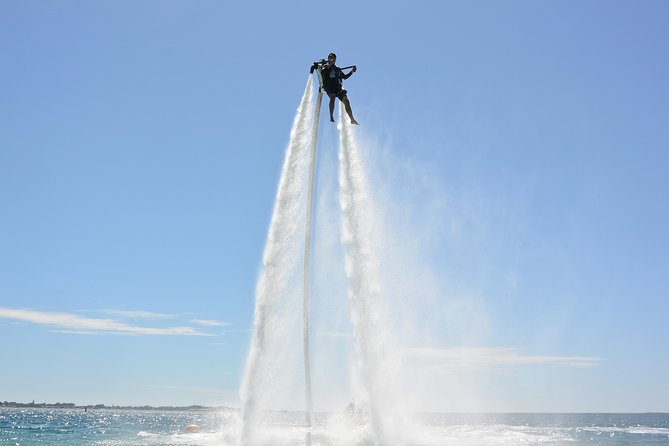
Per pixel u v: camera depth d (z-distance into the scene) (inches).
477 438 2011.6
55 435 2586.1
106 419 7106.3
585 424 6348.4
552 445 1900.8
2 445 1919.3
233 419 1073.5
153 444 1702.8
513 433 2837.1
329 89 952.9
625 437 2864.2
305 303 1053.2
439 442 1523.1
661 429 4429.1
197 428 3149.6
